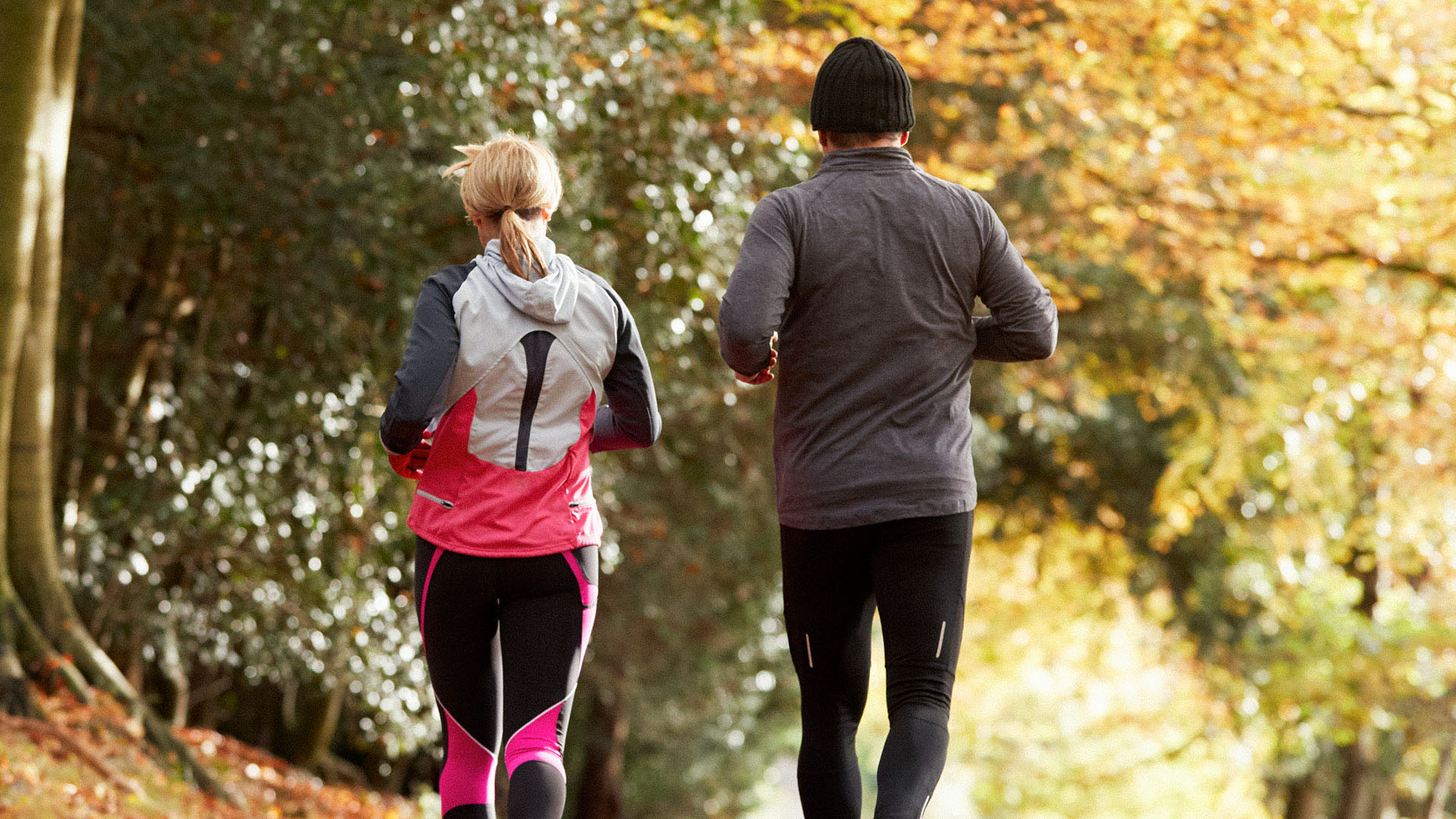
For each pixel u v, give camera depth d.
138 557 18.88
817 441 6.05
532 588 6.22
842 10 17.80
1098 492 37.16
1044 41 19.62
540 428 6.21
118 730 15.71
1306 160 23.25
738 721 38.69
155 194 18.50
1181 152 22.45
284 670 20.58
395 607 20.23
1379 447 31.98
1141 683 44.12
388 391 19.02
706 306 20.30
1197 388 30.36
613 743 37.75
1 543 15.63
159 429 20.33
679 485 29.30
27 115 14.94
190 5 16.98
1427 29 20.67
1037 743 46.81
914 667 5.97
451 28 16.50
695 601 31.62
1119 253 27.27
